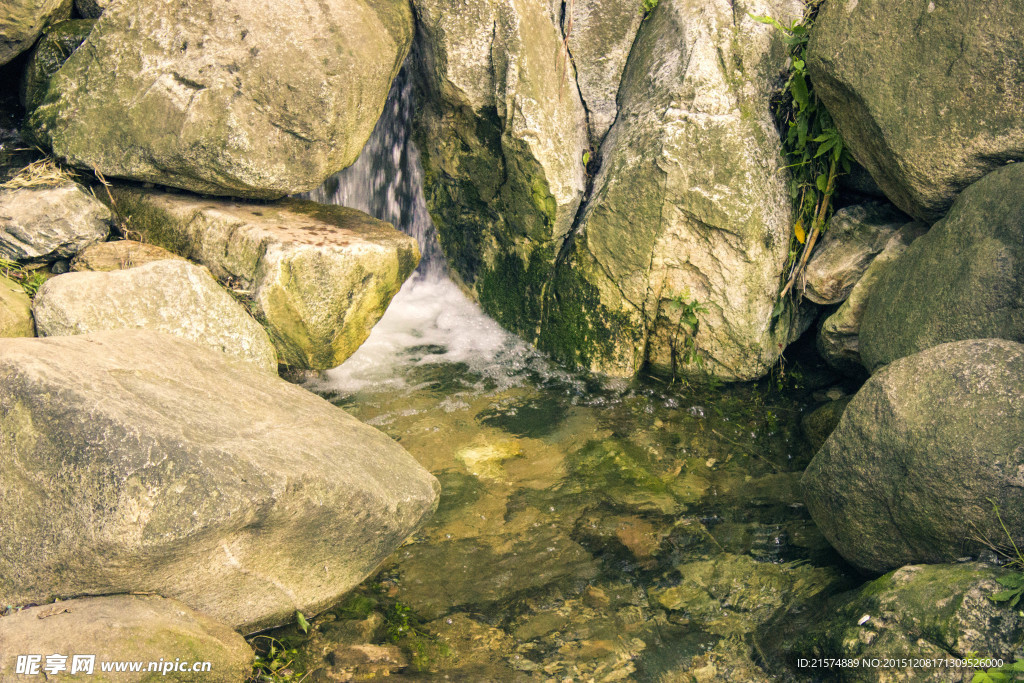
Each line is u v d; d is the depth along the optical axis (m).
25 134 4.51
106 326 3.75
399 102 5.20
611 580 3.35
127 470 2.62
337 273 4.16
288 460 2.99
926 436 2.90
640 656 2.97
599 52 4.91
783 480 3.94
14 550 2.69
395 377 4.82
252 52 4.06
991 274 3.27
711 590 3.29
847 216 4.41
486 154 4.83
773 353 4.58
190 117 4.03
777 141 4.40
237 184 4.23
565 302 4.89
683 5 4.55
